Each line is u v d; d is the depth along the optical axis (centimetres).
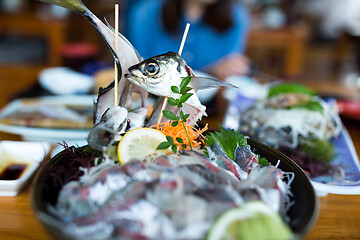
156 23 126
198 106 47
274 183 38
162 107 47
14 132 62
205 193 34
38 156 56
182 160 39
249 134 67
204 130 48
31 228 44
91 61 131
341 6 284
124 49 45
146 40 128
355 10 281
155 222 32
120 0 217
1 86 89
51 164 39
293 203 38
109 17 202
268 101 73
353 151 62
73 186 36
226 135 47
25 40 226
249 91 88
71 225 32
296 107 69
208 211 32
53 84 85
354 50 222
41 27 159
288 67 177
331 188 50
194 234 31
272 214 33
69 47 134
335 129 67
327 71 203
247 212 32
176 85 45
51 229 32
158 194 33
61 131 62
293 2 288
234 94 87
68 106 75
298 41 171
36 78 96
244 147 44
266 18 190
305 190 37
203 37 127
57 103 76
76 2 41
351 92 104
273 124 66
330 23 288
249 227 31
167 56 44
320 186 50
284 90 77
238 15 132
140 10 129
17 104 74
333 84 116
